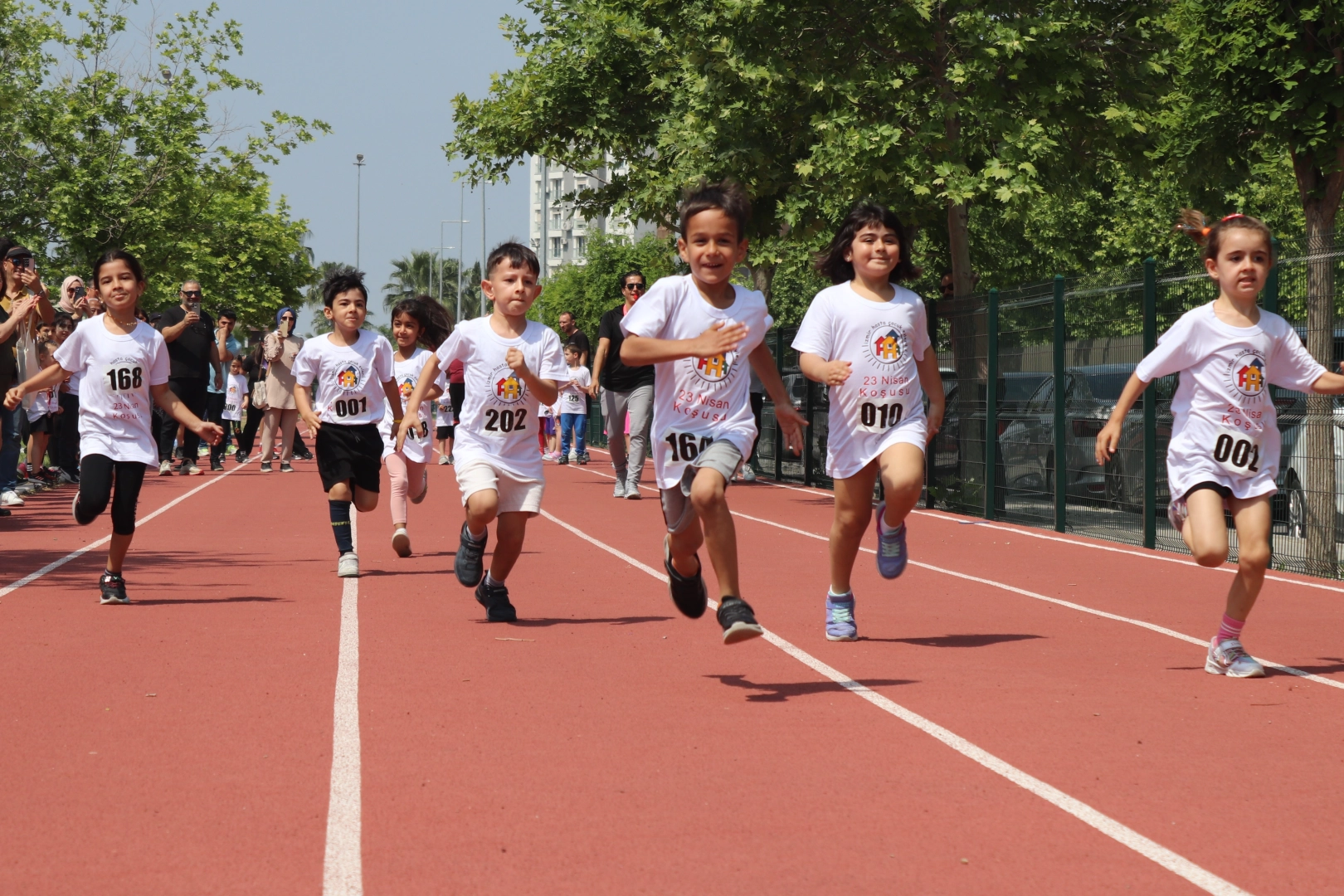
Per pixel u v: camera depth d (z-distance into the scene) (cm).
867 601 874
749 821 409
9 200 3675
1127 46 1598
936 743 504
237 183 4031
